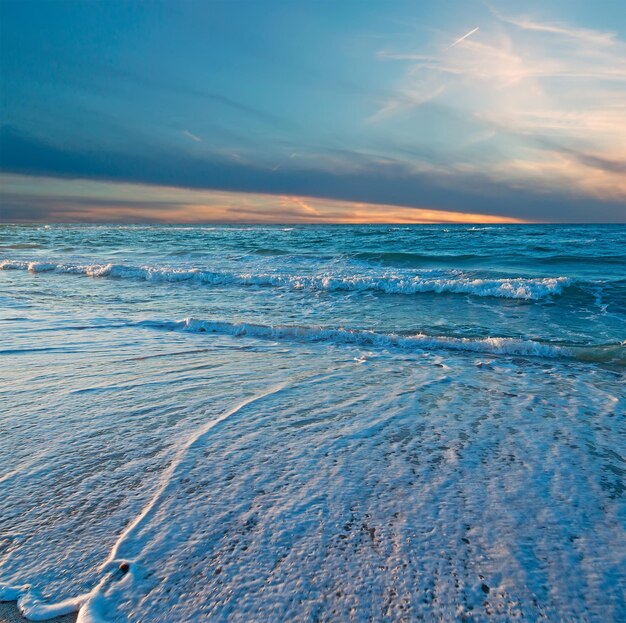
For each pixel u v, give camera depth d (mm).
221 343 5551
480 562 1712
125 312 7676
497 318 7750
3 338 5430
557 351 5281
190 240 28469
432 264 15844
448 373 4453
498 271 13562
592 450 2697
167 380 3951
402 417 3199
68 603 1502
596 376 4422
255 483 2244
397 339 5801
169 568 1661
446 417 3223
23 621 1438
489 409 3414
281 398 3543
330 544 1800
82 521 1927
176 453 2549
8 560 1701
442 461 2525
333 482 2270
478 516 1998
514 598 1549
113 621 1436
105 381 3875
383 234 33844
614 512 2047
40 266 14547
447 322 7410
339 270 14016
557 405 3525
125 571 1643
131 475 2301
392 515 1996
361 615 1474
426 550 1772
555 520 1978
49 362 4441
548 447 2734
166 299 9375
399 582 1610
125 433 2811
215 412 3203
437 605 1517
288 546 1785
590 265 15211
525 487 2252
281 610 1488
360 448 2674
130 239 30750
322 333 6070
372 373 4375
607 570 1678
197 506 2037
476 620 1460
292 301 9344
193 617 1456
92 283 11641
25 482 2223
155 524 1905
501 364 4867
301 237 30047
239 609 1488
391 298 9766
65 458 2475
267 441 2742
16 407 3236
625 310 8344
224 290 10742
